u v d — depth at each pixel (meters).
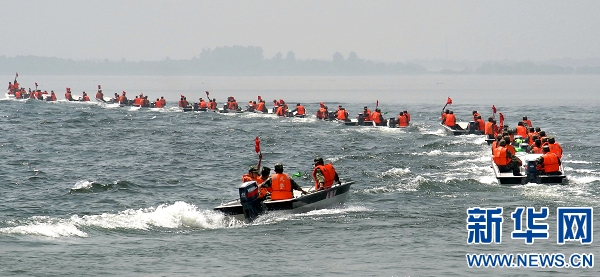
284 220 69.94
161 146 137.25
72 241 61.25
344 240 62.53
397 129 167.50
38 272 52.44
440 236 64.06
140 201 83.25
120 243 60.97
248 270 53.78
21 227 64.75
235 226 67.94
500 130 132.50
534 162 87.19
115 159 119.19
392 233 65.06
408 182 91.50
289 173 104.88
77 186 91.12
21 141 143.88
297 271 53.56
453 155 120.25
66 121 188.00
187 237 63.34
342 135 155.38
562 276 52.69
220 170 108.12
